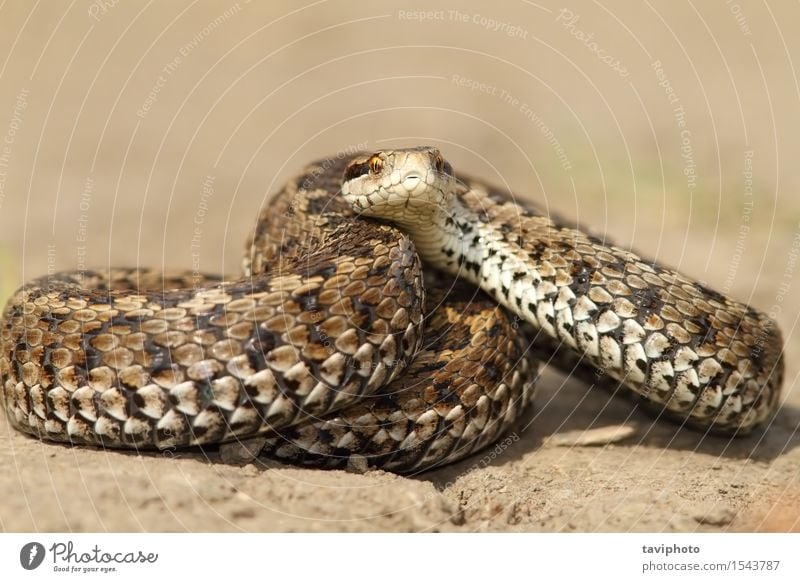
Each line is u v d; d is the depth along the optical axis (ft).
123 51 81.76
